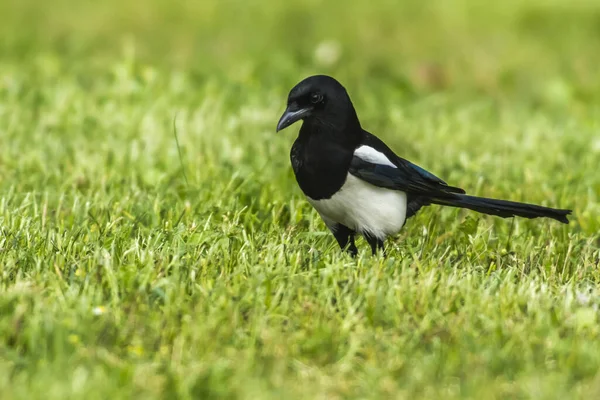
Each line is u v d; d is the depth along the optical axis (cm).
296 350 758
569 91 1938
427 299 841
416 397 697
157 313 799
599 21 2630
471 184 1295
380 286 861
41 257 912
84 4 2680
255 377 717
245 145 1414
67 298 810
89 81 1828
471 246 1057
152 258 904
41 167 1273
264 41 2388
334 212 983
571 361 745
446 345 767
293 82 1938
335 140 948
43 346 736
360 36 2462
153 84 1723
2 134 1403
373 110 1775
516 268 974
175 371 715
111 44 2275
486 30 2552
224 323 787
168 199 1166
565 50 2377
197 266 905
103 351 731
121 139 1409
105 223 1058
